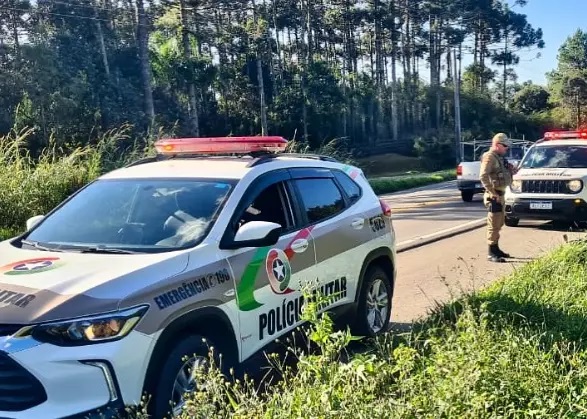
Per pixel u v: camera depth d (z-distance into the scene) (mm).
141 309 3807
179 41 47344
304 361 3840
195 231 4613
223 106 56062
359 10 72438
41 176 12719
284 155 5918
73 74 40188
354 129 66438
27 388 3488
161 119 41781
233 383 4441
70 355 3531
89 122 36250
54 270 4059
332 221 5809
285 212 5332
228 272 4496
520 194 13734
